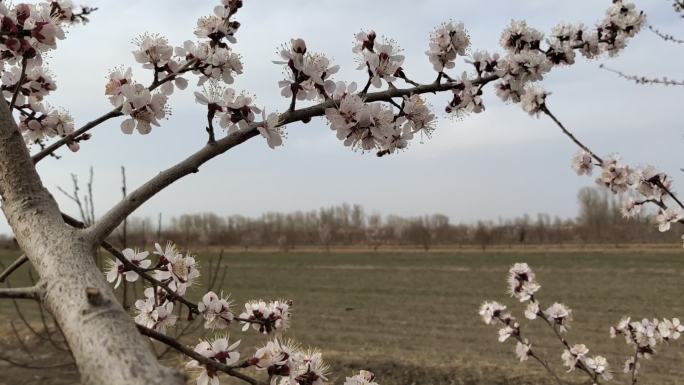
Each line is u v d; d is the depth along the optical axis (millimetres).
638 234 53594
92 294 866
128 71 1786
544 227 63281
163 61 1921
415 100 1948
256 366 1543
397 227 69625
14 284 20250
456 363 10133
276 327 2053
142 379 749
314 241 70625
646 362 11195
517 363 11406
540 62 2662
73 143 2301
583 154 4039
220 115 1672
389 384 9094
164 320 1805
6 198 1145
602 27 3459
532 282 4898
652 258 33031
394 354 12289
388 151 1919
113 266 1752
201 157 1398
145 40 1904
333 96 1710
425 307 19469
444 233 68812
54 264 982
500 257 38625
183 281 1791
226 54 1978
